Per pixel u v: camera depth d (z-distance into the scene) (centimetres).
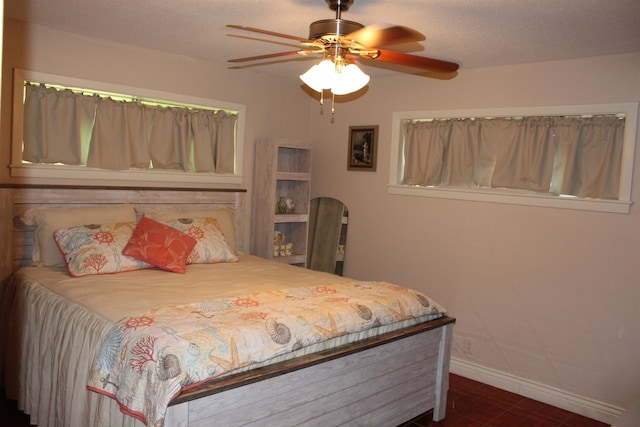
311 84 248
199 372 207
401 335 295
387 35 218
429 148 441
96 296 278
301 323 252
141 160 410
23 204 349
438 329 329
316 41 232
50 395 277
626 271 340
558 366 371
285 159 518
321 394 258
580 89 358
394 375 300
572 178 365
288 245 503
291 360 244
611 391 347
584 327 358
